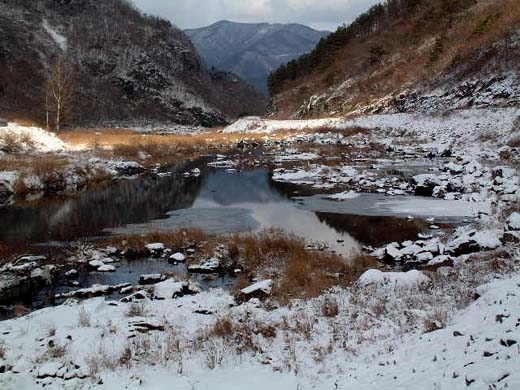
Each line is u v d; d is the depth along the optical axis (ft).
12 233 68.59
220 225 72.69
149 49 539.70
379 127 191.01
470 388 18.06
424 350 24.80
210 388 24.76
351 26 392.27
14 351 29.73
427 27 282.36
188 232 64.44
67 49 438.40
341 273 49.08
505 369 18.45
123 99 421.18
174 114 449.48
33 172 100.32
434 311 32.91
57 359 28.55
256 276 49.16
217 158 160.15
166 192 102.42
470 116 161.07
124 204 89.92
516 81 164.55
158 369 27.50
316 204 86.74
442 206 79.77
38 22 451.12
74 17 497.46
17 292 46.29
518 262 41.96
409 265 50.78
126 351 29.19
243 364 28.12
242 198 94.79
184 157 163.43
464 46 217.36
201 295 42.70
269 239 58.23
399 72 249.34
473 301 32.81
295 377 25.58
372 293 39.37
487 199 80.74
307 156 151.33
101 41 479.00
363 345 28.89
